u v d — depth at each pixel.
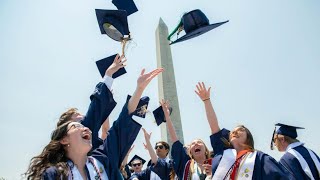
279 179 4.14
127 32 4.41
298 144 6.14
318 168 5.76
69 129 3.19
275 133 6.64
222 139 5.19
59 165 2.95
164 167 7.23
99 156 3.29
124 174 6.59
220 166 4.59
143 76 3.67
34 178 2.96
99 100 3.65
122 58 4.01
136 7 5.25
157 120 7.39
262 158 4.39
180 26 6.10
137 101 3.60
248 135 4.79
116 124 3.49
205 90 5.50
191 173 5.87
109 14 4.45
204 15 5.90
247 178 4.31
